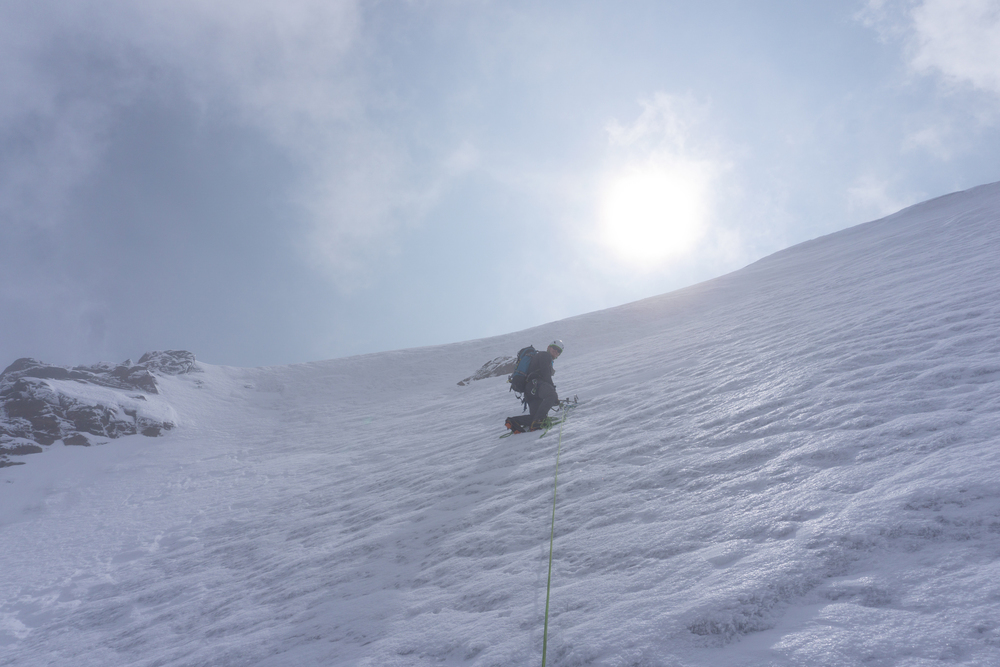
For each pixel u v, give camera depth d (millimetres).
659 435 4426
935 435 2623
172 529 8234
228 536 6820
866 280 10344
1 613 5945
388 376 24688
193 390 22375
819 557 1883
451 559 3258
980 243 9422
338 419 17734
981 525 1744
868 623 1462
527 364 6812
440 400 17297
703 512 2676
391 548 3934
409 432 11820
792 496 2498
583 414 6516
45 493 12562
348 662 2318
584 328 24422
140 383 20969
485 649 2014
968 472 2109
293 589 3777
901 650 1322
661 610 1851
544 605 2221
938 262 9062
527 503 3795
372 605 2945
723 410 4570
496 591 2547
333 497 7094
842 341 5543
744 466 3139
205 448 15797
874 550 1814
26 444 15508
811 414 3652
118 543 8156
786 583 1784
